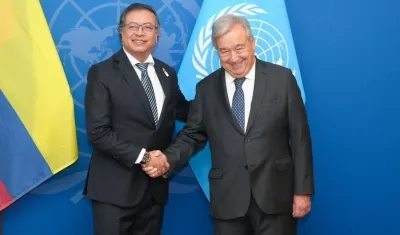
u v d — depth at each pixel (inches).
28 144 102.4
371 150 116.0
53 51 103.3
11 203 102.8
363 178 116.3
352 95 115.0
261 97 86.2
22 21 102.0
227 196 86.8
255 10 107.4
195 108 93.0
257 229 87.7
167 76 97.3
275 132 86.1
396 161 116.3
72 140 104.2
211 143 89.5
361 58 114.4
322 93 114.7
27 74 102.1
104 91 90.4
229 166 86.6
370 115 115.5
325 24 113.6
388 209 117.0
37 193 110.5
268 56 107.1
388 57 114.7
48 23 108.0
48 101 102.7
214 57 107.2
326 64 114.3
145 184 94.4
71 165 108.7
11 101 101.7
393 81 115.0
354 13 113.7
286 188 87.1
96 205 94.3
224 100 88.3
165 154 90.8
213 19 106.9
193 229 116.3
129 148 89.0
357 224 117.2
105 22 110.0
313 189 86.4
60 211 111.7
